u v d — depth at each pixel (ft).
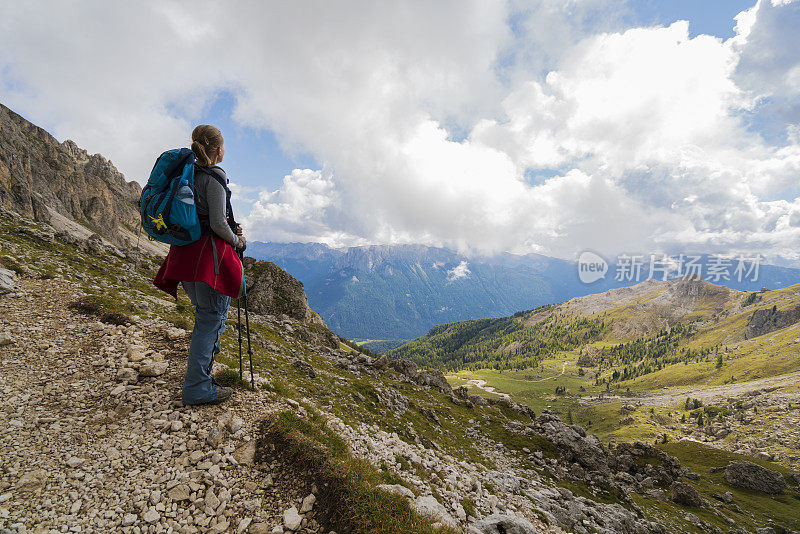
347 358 208.13
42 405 22.68
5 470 17.17
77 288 49.57
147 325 38.83
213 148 20.83
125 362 29.17
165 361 30.78
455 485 44.16
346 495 19.47
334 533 18.10
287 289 244.01
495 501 46.29
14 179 487.61
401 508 19.99
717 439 607.78
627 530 107.55
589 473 165.58
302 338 199.11
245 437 22.82
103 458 19.35
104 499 17.02
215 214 19.83
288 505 19.15
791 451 486.79
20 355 28.19
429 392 229.04
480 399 254.88
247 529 17.42
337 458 21.97
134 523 16.22
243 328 115.85
